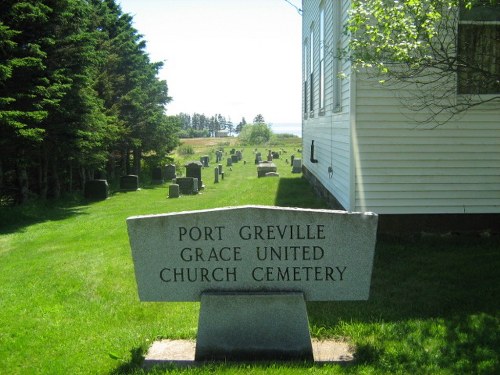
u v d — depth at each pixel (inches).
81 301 305.1
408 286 290.2
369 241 213.2
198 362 214.5
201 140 4795.8
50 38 707.4
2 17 657.0
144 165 1502.2
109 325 265.6
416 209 398.6
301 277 216.7
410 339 220.1
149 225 218.4
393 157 394.9
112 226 613.0
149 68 1457.9
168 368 207.6
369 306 262.2
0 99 618.5
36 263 420.5
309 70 793.6
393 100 390.3
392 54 327.3
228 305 216.1
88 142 821.2
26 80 679.7
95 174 1218.6
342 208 451.5
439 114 389.4
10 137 664.4
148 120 1298.0
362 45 326.3
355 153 395.5
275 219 214.8
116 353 226.8
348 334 231.5
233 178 1419.8
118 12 1433.3
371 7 325.7
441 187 396.8
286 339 214.7
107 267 378.3
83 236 555.8
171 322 263.1
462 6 363.6
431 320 239.0
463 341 216.2
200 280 219.6
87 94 805.2
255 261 217.2
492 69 391.5
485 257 341.1
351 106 391.5
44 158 855.7
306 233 214.7
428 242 385.4
